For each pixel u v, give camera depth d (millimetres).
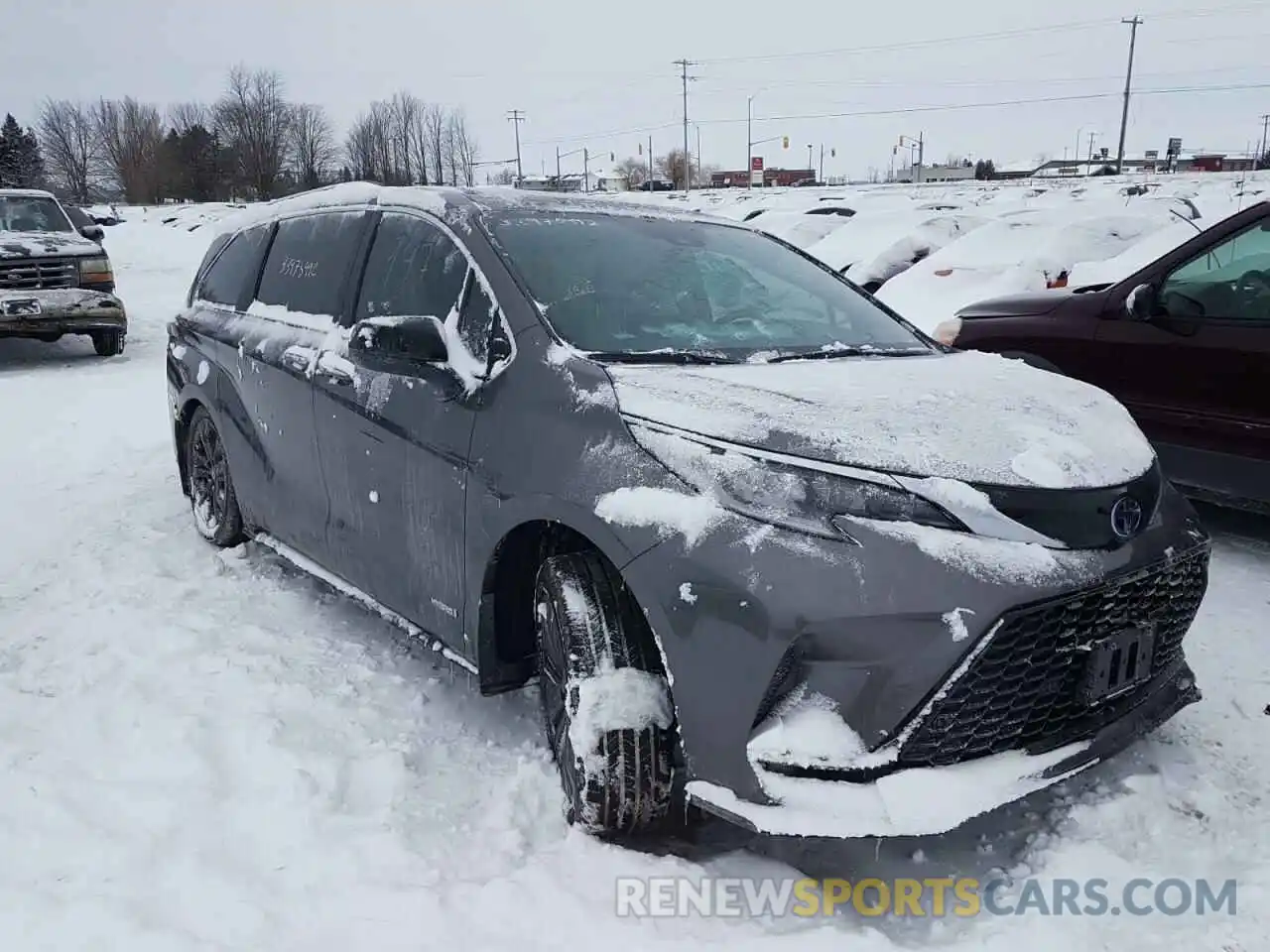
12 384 10117
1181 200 16062
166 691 3496
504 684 3143
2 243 11031
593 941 2348
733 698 2354
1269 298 4531
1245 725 3287
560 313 3082
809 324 3533
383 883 2531
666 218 3953
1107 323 5098
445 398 3150
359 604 4023
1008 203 24297
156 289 19703
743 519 2385
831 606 2268
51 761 3061
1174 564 2613
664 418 2607
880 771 2291
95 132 87375
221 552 4965
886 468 2377
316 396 3803
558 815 2848
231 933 2355
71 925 2359
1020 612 2266
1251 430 4512
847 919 2451
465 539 3045
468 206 3539
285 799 2857
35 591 4531
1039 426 2623
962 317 6055
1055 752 2455
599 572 2736
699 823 2861
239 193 77000
